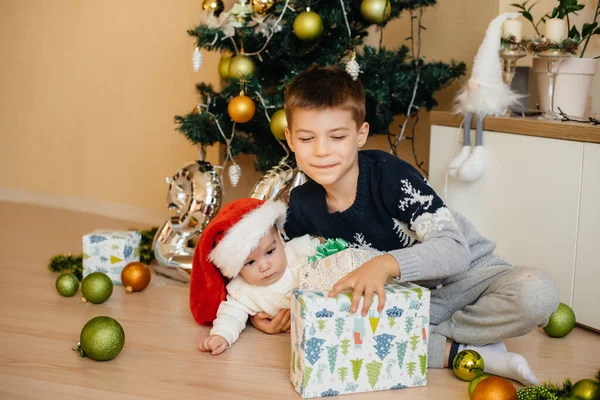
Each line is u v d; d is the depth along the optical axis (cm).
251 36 221
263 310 168
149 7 298
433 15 258
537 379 141
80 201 330
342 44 214
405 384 137
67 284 194
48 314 181
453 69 232
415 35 263
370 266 134
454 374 145
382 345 134
